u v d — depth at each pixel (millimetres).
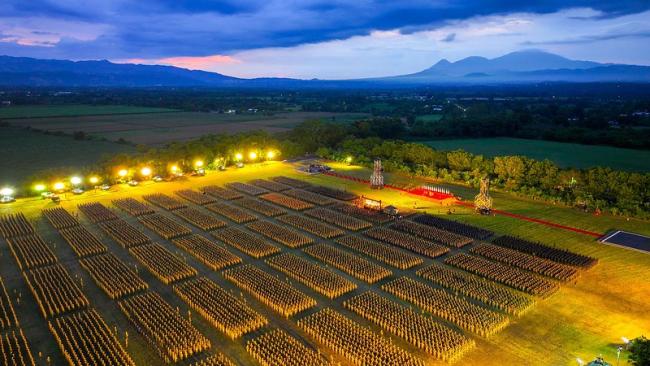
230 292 68312
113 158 135250
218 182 136875
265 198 118125
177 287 68688
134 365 49969
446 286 69938
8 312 61344
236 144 163875
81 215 103312
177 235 91312
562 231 93438
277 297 64812
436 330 56875
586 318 60000
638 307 62625
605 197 113562
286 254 82000
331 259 79312
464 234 91312
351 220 100688
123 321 59969
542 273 73188
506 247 85125
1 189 123125
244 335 56750
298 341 55188
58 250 83438
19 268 75375
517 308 61531
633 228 94750
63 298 64375
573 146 193625
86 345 53656
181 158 145625
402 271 76312
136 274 73438
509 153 179625
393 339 56156
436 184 134375
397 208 110062
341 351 52625
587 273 73312
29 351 51531
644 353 47312
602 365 47750
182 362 51188
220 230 94938
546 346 53875
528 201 115688
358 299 65250
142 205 110125
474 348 53688
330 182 137250
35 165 153250
